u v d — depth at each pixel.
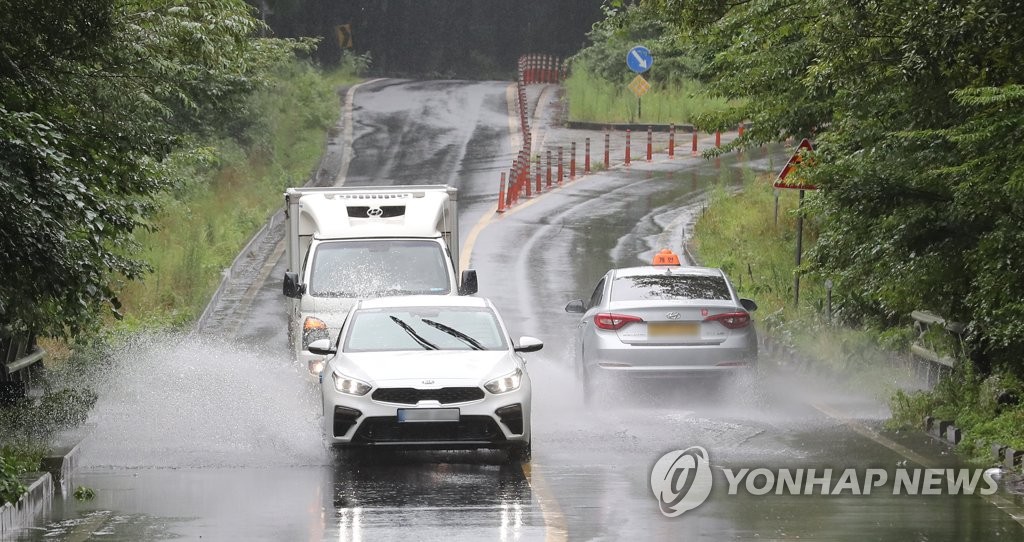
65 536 30.64
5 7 40.00
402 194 59.56
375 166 148.50
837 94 50.00
